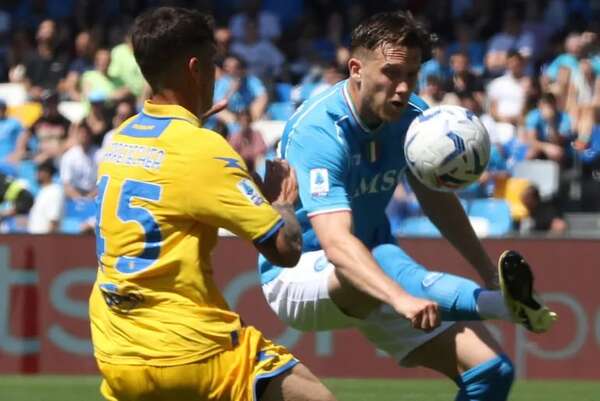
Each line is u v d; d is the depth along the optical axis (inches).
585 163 1649.9
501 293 560.1
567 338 1254.9
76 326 1261.1
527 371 1256.2
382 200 644.1
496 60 1863.9
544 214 1464.1
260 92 1750.7
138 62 524.1
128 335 506.0
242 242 1253.1
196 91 523.8
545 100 1654.8
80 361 1258.6
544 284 1256.2
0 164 1621.6
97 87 1776.6
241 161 506.0
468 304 568.1
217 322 506.6
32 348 1259.2
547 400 1057.5
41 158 1616.6
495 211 1459.2
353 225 628.7
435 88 1620.3
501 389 587.2
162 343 501.0
